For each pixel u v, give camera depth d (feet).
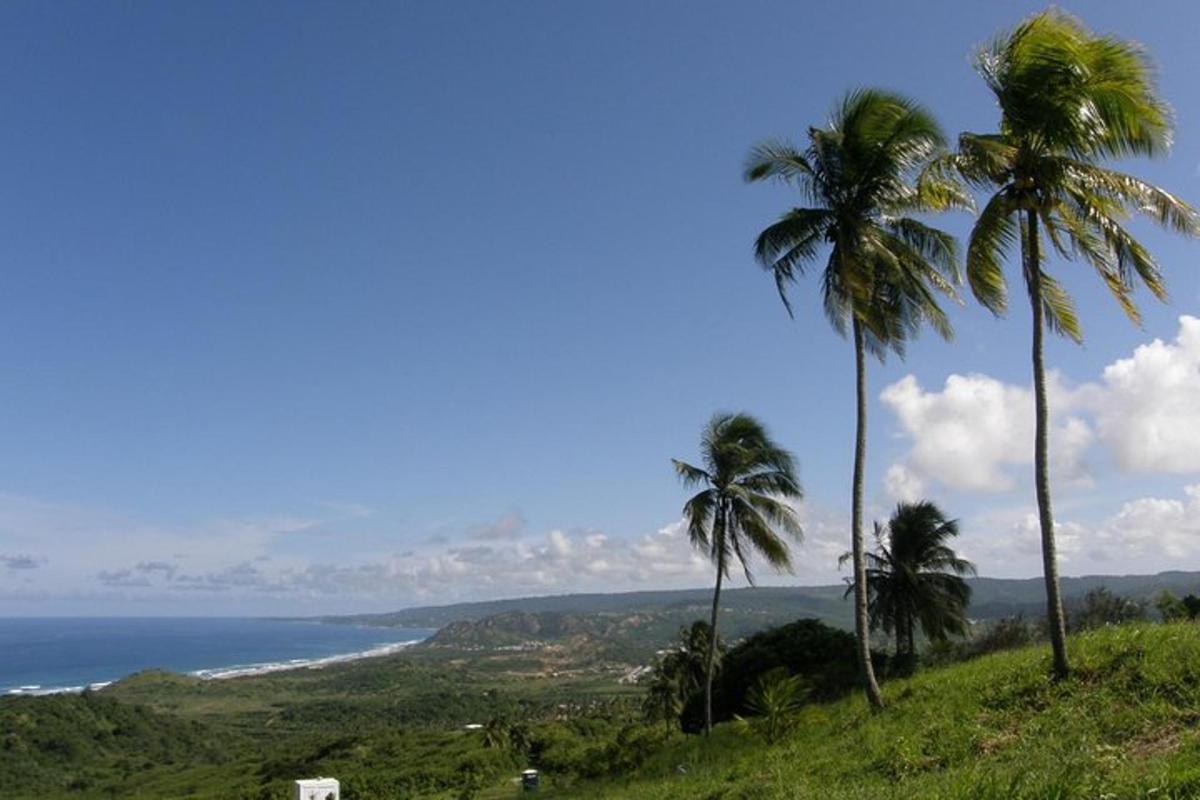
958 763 41.70
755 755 61.87
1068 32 50.03
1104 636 54.03
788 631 119.85
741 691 116.47
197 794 263.90
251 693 604.49
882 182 64.03
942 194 58.65
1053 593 50.39
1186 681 43.11
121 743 367.04
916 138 62.80
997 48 52.54
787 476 99.04
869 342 68.90
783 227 66.18
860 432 64.75
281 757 326.65
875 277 66.33
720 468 99.45
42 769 312.50
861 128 63.82
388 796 214.48
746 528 97.86
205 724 451.53
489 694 540.93
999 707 49.29
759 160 66.95
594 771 102.17
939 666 90.53
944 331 67.82
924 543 129.18
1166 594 88.53
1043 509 51.26
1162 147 50.34
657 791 57.98
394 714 480.64
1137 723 39.50
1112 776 27.81
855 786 39.63
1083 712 43.73
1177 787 24.93
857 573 63.00
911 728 50.96
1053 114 50.31
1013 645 88.17
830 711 68.64
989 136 53.72
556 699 510.17
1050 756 35.70
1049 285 56.39
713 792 50.70
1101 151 51.78
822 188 65.31
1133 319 52.70
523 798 98.37
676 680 169.48
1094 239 52.60
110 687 603.26
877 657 104.63
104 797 272.51
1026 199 52.26
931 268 66.33
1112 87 49.06
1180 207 49.01
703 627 158.10
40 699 387.55
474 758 248.93
